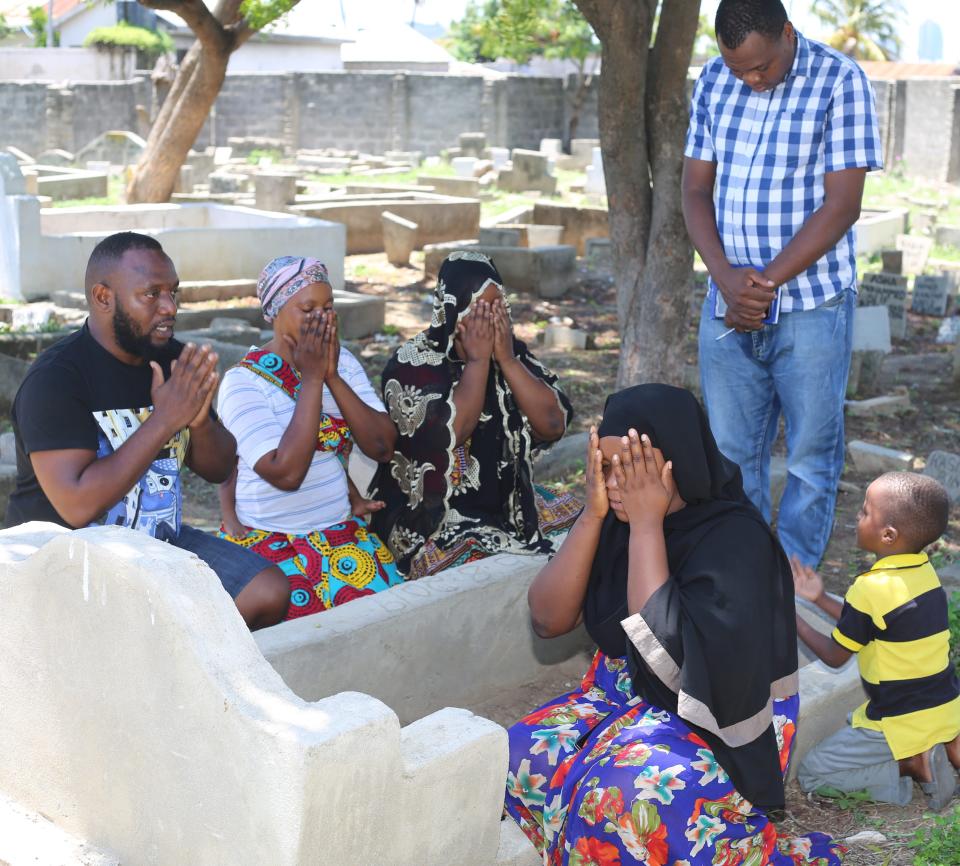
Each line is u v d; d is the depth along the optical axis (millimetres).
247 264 13906
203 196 19578
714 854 2803
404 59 43344
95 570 2631
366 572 4141
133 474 3303
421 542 4285
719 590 2854
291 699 2459
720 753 2828
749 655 2814
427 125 35000
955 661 4250
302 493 4156
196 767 2529
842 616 3656
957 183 30203
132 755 2688
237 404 4082
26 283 13000
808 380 4520
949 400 9555
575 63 38812
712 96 4562
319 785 2355
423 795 2625
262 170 28125
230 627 2541
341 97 34938
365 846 2527
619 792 2797
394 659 3824
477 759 2732
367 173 28781
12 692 2963
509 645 4238
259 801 2396
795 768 3770
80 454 3338
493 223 19031
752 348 4605
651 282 7535
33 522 3121
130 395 3469
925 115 30672
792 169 4363
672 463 2943
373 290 14820
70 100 32219
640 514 2920
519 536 4352
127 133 31250
